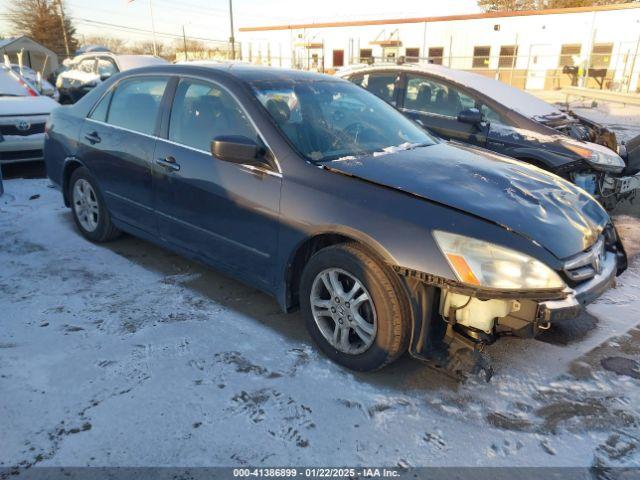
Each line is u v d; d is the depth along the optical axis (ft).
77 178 15.58
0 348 10.04
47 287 12.68
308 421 8.43
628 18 77.97
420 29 94.94
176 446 7.80
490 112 19.86
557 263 8.46
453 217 8.68
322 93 12.55
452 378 9.65
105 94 14.75
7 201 19.53
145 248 15.43
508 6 129.59
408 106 21.81
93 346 10.23
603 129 21.36
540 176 11.25
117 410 8.48
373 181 9.55
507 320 8.65
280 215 10.20
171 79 12.94
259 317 11.66
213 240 11.77
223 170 11.18
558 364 10.28
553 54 84.99
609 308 12.77
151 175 12.87
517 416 8.73
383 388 9.32
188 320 11.38
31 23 177.88
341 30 102.58
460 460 7.76
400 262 8.67
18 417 8.25
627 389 9.53
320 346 10.18
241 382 9.32
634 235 18.61
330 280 9.77
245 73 12.17
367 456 7.77
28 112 23.39
